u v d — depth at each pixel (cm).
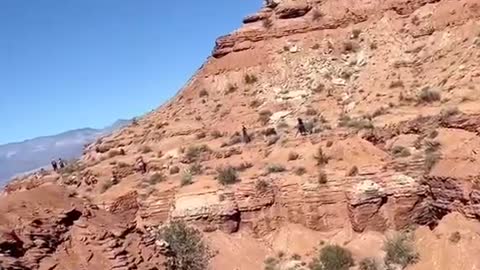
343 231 5119
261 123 7512
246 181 5553
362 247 4878
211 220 5269
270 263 4919
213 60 8975
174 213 5341
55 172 7700
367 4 8744
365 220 5041
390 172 5228
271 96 8012
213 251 4916
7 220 2748
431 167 5103
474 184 4403
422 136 5750
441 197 4784
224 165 6122
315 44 8531
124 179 6494
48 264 2645
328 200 5238
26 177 7731
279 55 8538
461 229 4359
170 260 3247
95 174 6619
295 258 4925
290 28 8781
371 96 7338
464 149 4978
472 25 7525
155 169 6594
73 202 3106
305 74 8188
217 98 8375
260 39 8812
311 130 6744
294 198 5322
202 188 5547
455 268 4097
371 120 6619
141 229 3334
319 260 4791
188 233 4284
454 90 6625
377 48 8150
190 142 7400
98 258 2800
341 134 6050
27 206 2870
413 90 7069
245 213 5353
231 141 7006
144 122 8612
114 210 5578
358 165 5397
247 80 8419
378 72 7756
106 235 2922
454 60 7212
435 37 7788
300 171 5528
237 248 5062
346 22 8644
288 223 5303
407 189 5066
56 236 2800
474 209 4338
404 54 7862
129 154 7500
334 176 5325
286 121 7406
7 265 2519
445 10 7962
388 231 5000
